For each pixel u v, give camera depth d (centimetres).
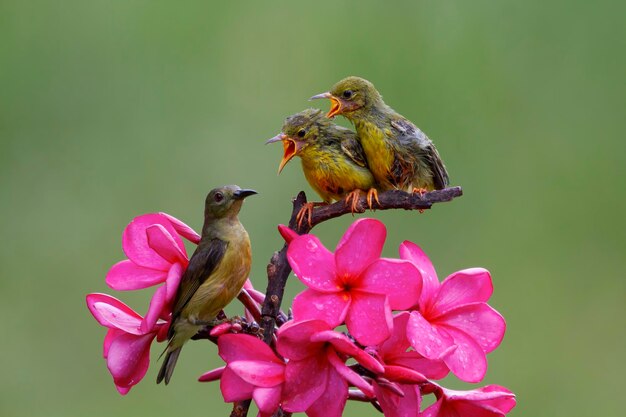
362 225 504
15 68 1298
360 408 1081
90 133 1294
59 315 1230
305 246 510
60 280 1241
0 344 1192
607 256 1298
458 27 1326
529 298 1266
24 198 1274
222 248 602
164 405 1135
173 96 1310
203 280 595
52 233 1255
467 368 509
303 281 504
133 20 1319
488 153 1291
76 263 1251
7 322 1209
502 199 1279
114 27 1320
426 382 516
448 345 503
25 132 1287
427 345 500
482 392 531
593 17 1334
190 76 1317
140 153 1293
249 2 1347
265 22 1351
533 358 1249
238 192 619
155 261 567
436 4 1332
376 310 496
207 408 1130
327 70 1323
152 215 575
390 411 511
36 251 1255
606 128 1316
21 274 1237
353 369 512
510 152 1298
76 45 1313
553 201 1294
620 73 1323
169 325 564
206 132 1302
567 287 1274
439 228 1248
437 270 1237
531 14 1342
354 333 497
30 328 1214
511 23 1331
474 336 521
